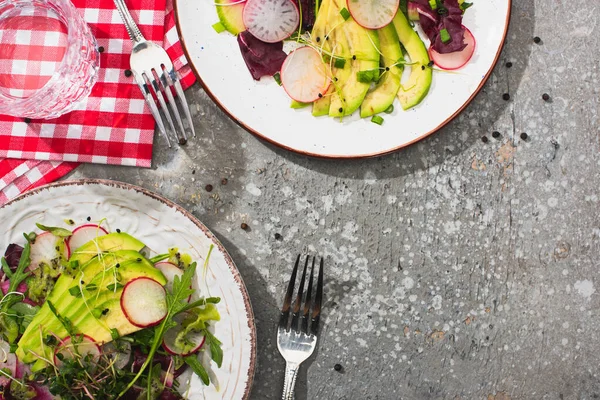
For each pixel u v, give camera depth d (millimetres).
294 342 662
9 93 672
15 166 672
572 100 695
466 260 690
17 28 676
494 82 692
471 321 689
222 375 649
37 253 647
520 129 692
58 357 624
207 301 639
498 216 691
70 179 678
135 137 674
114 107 673
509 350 690
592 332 694
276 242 684
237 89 653
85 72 658
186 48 647
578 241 695
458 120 689
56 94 655
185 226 645
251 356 645
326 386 684
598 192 697
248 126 649
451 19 641
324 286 683
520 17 694
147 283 634
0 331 639
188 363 642
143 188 644
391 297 687
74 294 629
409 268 688
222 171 684
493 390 689
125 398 638
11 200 640
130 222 650
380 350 686
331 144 653
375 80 647
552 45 694
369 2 631
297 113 655
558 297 692
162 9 673
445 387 688
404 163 687
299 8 646
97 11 675
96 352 630
